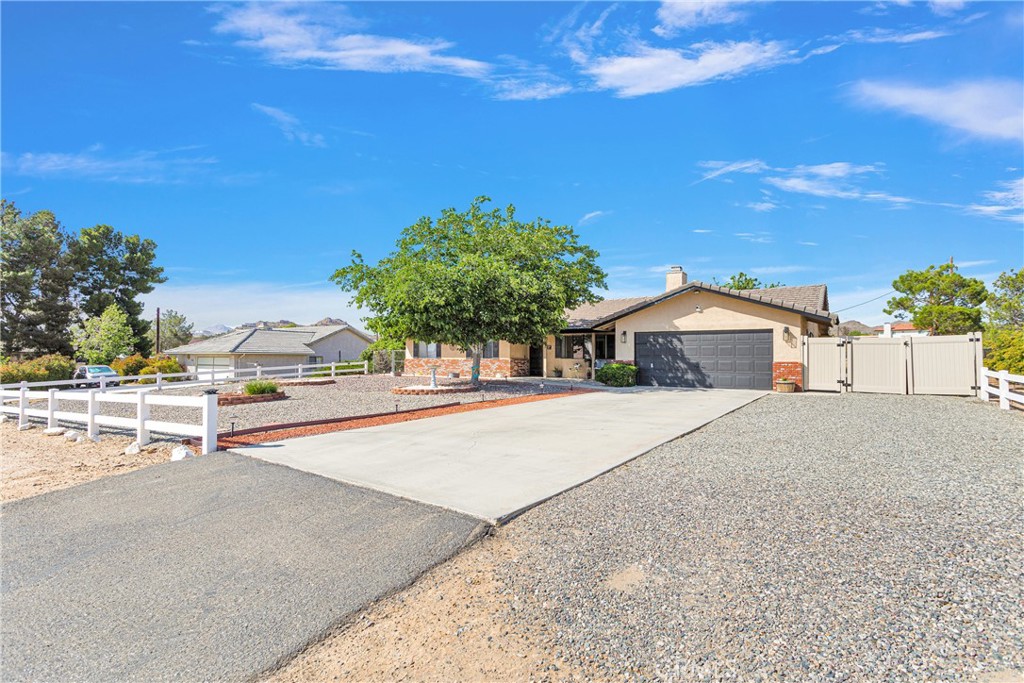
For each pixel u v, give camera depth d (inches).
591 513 193.6
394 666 116.0
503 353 957.8
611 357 915.4
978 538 157.8
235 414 488.7
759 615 123.4
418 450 306.2
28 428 474.3
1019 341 571.8
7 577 161.5
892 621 118.0
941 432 338.0
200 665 117.6
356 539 177.8
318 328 1812.3
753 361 690.2
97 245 1706.4
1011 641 109.0
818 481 221.6
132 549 177.9
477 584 148.7
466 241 723.4
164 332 2415.1
